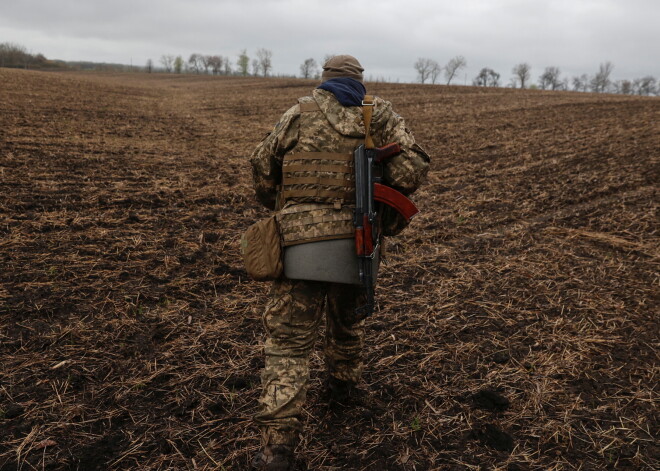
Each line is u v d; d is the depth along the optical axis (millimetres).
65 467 2066
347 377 2422
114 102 19281
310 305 1985
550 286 3980
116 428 2309
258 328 3227
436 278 4113
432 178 7969
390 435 2324
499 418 2471
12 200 5363
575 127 12961
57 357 2805
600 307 3625
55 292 3486
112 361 2803
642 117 14289
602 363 2939
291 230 1935
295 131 1979
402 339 3160
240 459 2148
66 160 7781
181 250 4418
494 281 4062
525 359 2979
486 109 18062
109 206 5527
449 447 2270
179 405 2477
